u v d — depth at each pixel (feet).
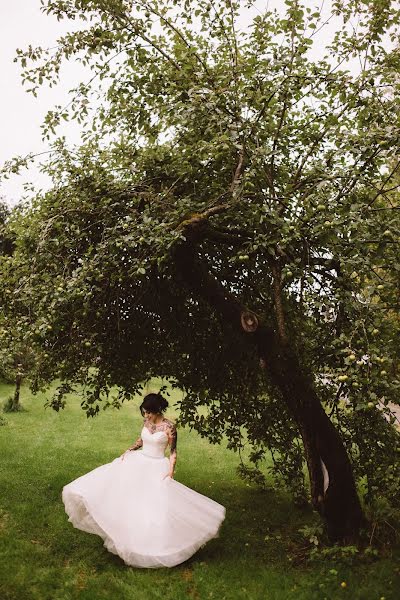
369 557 15.61
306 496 21.79
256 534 18.81
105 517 15.58
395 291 14.93
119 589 14.08
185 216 15.53
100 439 33.83
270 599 13.85
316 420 16.38
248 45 16.58
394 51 16.25
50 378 19.86
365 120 15.65
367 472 16.87
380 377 12.52
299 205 14.49
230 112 15.90
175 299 20.01
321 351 15.80
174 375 22.36
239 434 22.91
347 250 14.17
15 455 28.48
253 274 19.75
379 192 14.44
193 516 16.11
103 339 19.35
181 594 13.91
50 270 17.51
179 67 17.37
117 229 16.88
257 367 20.83
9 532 17.61
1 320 17.79
